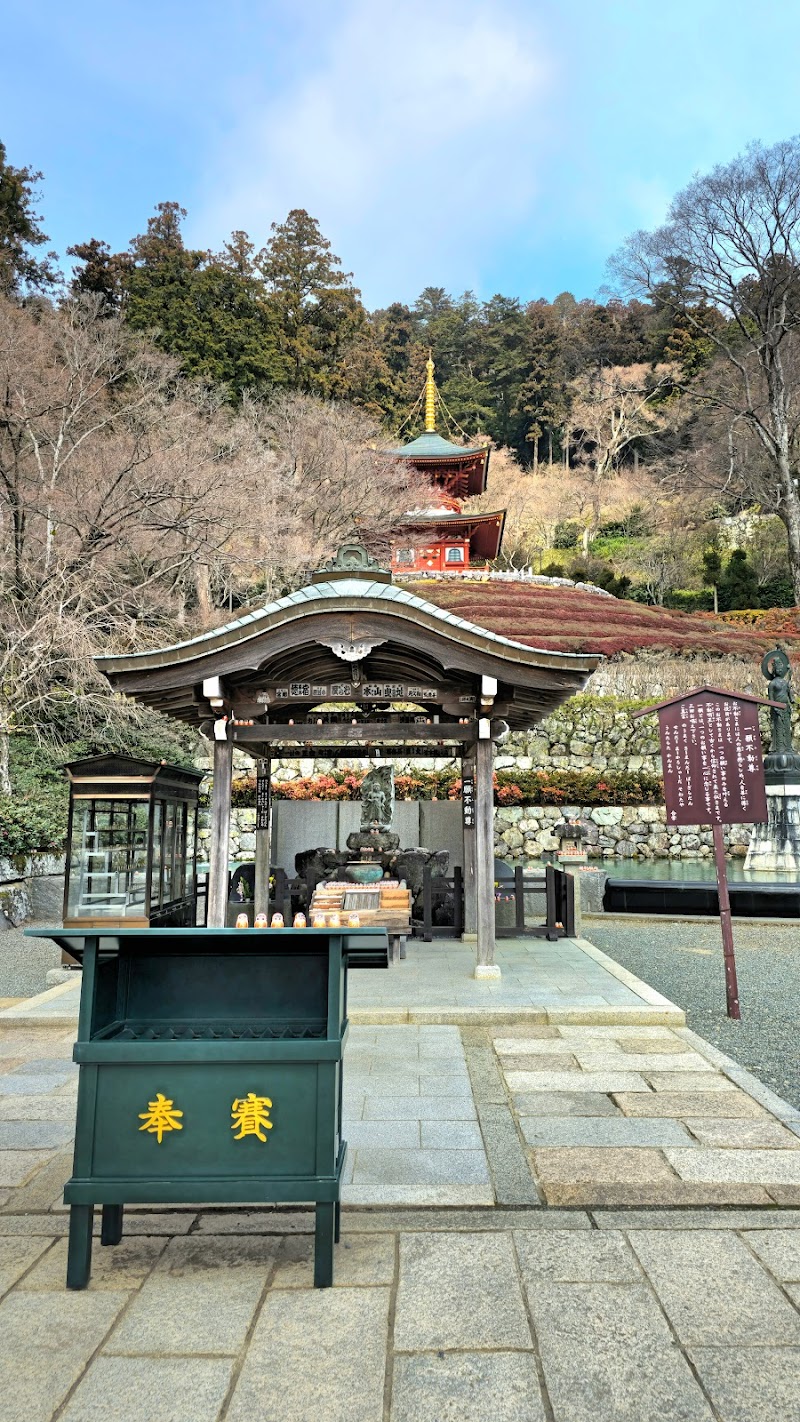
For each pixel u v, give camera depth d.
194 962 3.37
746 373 36.25
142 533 19.39
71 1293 2.73
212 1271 2.87
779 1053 5.73
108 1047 2.83
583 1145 3.93
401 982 7.07
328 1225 2.76
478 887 7.32
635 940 10.60
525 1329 2.51
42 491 17.67
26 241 32.44
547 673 6.96
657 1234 3.12
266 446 27.88
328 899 7.90
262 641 7.01
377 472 29.62
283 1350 2.41
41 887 12.33
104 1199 2.77
